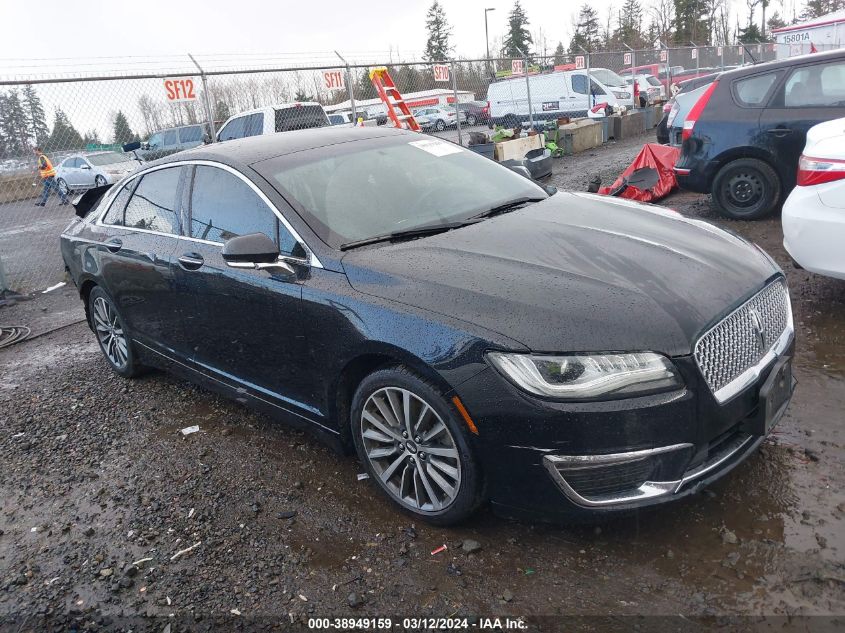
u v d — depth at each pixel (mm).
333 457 3602
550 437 2410
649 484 2445
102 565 2930
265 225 3402
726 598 2328
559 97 21438
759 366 2691
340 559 2775
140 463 3781
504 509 2641
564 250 2941
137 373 5000
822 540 2527
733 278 2775
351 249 3148
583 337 2406
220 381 3934
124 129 9688
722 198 7438
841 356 3990
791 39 27484
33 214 9141
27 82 8516
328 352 3037
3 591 2844
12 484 3730
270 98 12305
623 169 12906
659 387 2373
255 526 3064
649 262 2811
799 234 4262
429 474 2836
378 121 16484
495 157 14156
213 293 3631
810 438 3188
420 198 3590
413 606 2480
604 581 2479
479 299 2629
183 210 3967
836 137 4195
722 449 2621
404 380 2770
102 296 4852
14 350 6316
